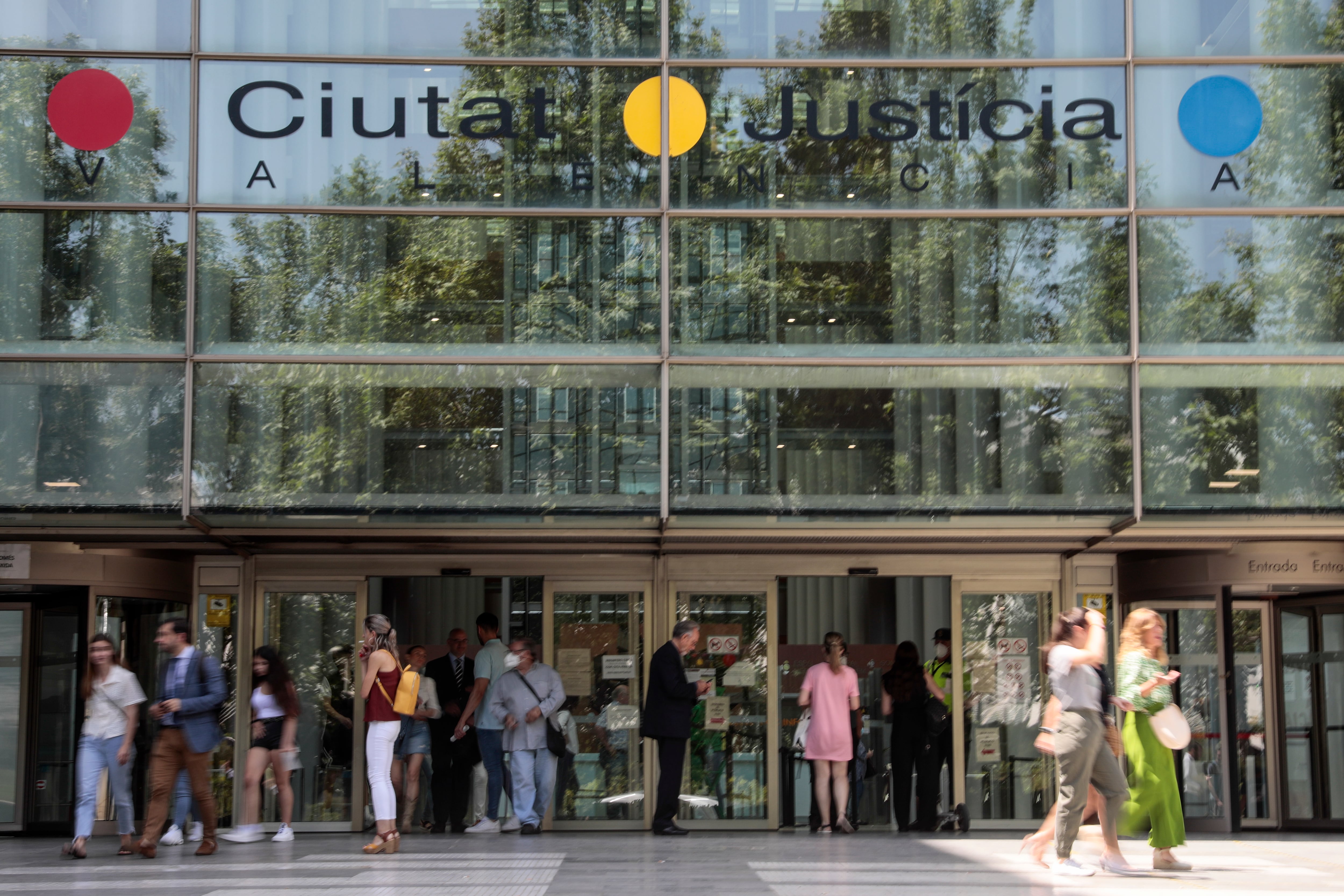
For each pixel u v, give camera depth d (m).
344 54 12.73
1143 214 12.65
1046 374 12.53
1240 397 12.49
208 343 12.40
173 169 12.53
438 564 13.66
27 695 13.46
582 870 9.34
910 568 13.77
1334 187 12.72
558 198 12.67
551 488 12.35
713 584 13.77
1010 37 12.87
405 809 13.11
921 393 12.52
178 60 12.64
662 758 12.26
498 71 12.79
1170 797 9.46
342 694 13.45
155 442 12.25
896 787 13.19
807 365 12.52
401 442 12.39
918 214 12.65
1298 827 13.90
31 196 12.45
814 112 12.80
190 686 10.55
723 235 12.66
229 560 13.58
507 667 12.72
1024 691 13.61
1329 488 12.40
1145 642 9.55
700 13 12.88
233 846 11.53
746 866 9.57
